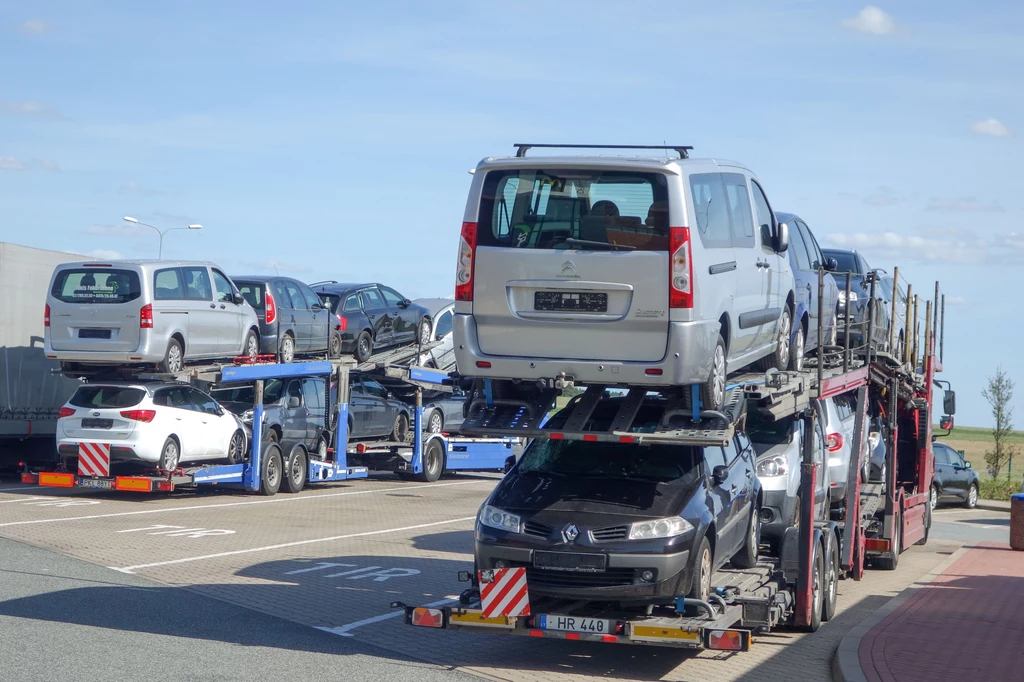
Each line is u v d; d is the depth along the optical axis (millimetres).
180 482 21734
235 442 23953
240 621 11664
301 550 17125
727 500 11539
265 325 24891
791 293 13820
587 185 9836
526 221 9961
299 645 10680
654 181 9680
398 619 12266
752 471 12977
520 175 10023
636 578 10141
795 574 12430
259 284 25109
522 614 9844
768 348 12781
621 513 10453
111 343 20906
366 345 28578
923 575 18031
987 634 12180
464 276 10086
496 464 34344
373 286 29594
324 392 27141
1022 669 10328
